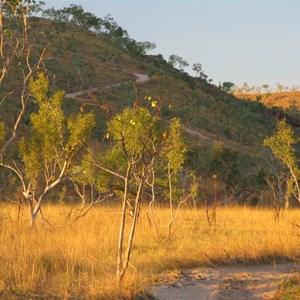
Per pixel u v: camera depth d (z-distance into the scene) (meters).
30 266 11.63
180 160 21.50
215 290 10.97
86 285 10.48
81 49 165.38
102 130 75.88
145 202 39.62
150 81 147.50
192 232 20.86
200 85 179.75
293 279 11.17
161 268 13.25
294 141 31.25
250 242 15.73
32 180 22.12
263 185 65.12
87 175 24.17
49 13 195.38
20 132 60.53
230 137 122.81
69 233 18.38
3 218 20.81
